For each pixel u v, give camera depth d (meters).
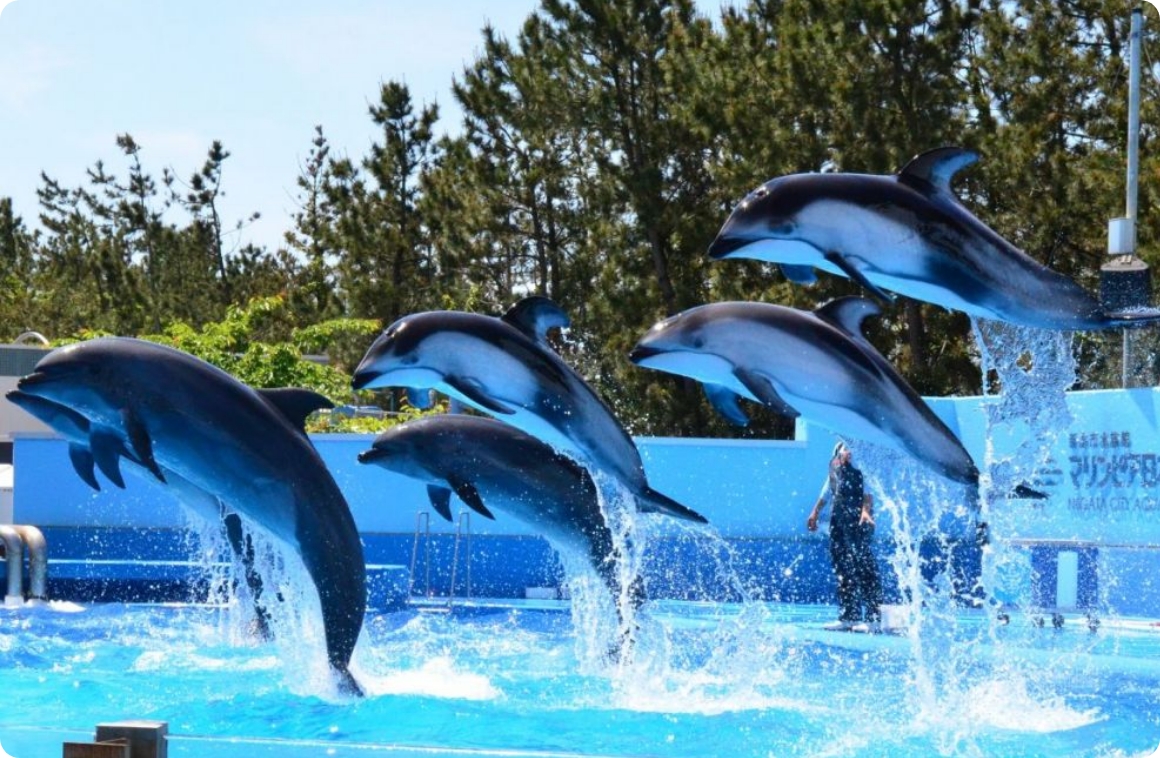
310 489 8.52
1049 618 11.79
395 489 14.54
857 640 11.09
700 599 14.27
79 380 8.37
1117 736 7.85
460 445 9.69
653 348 8.35
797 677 9.61
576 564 10.21
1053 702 8.76
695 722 8.14
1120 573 12.26
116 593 13.44
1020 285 7.76
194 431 8.41
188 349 22.69
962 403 14.05
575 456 9.23
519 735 7.74
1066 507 12.96
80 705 8.45
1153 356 14.65
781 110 22.33
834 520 11.84
